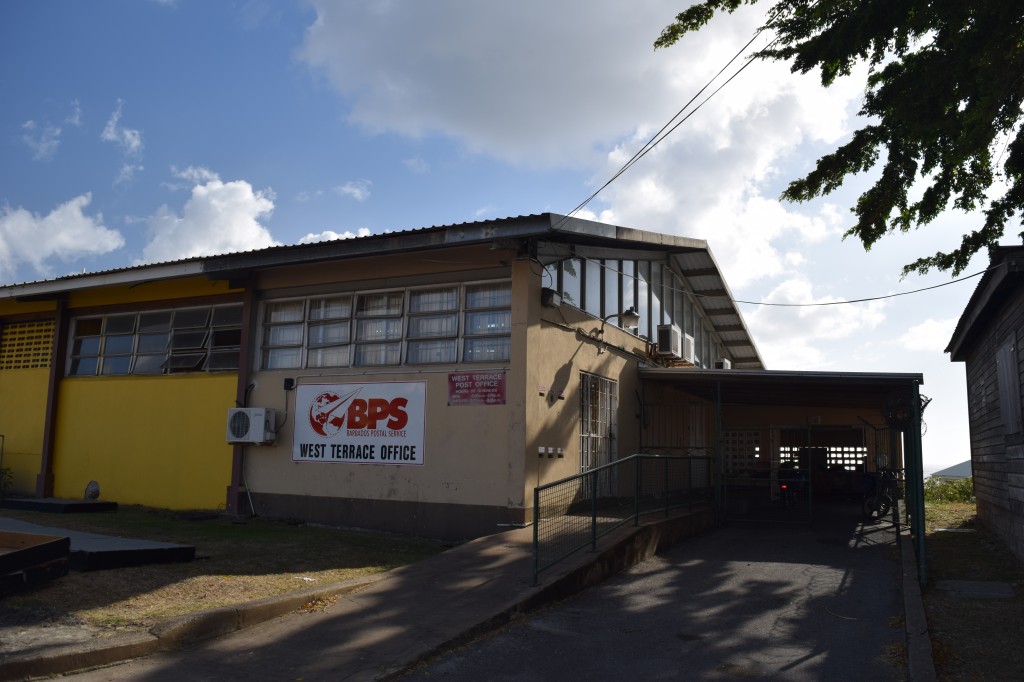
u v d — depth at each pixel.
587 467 13.39
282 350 13.95
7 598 6.76
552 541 9.92
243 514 13.49
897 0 6.74
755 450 23.50
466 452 11.77
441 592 7.84
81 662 5.53
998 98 6.90
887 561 10.99
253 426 13.28
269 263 12.94
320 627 6.80
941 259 9.11
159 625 6.20
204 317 14.97
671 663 6.45
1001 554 11.34
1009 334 11.26
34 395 16.67
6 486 16.38
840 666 6.41
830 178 8.02
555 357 12.46
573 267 13.54
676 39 8.10
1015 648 6.73
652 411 16.56
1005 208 8.50
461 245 11.57
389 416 12.50
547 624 7.42
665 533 11.49
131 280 14.39
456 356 12.27
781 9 7.50
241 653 6.13
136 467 14.99
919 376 13.45
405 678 5.90
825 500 21.08
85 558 7.82
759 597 8.70
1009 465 11.63
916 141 7.77
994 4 6.39
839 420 23.39
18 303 17.27
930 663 6.14
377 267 13.06
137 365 15.56
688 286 19.56
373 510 12.36
